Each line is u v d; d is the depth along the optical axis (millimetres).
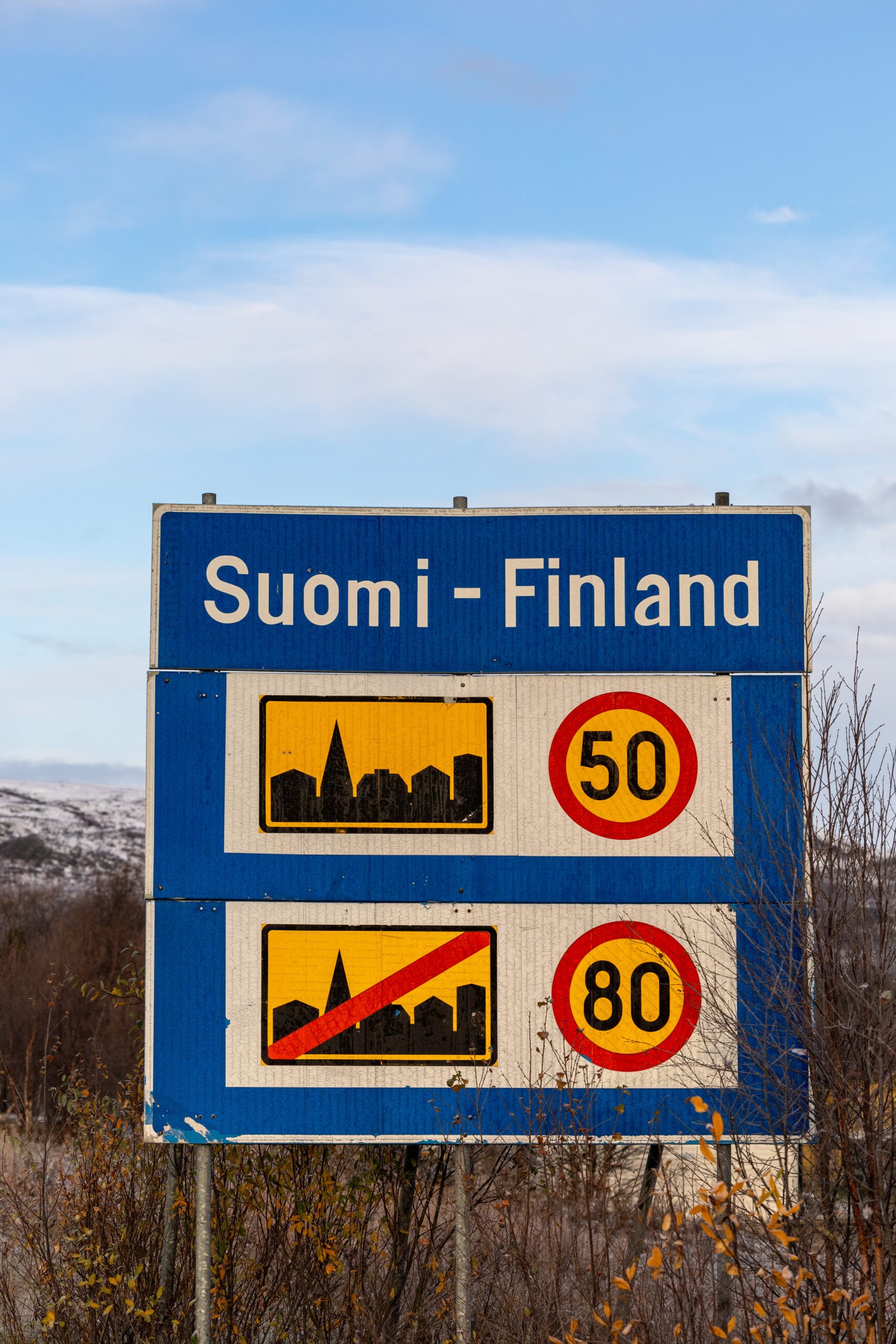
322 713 21250
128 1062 51656
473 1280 23266
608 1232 21562
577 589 21594
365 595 21547
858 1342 18141
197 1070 20438
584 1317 20688
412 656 21422
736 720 21328
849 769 19422
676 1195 22672
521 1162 23734
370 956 20781
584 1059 20641
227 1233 24359
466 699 21359
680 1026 20734
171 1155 23969
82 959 94000
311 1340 23953
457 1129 20438
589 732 21312
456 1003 20766
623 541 21672
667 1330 19766
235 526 21594
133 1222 24969
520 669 21422
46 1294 24547
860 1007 18797
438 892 20953
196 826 20922
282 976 20703
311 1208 24156
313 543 21609
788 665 21438
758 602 21578
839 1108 18828
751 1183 19219
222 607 21422
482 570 21641
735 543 21703
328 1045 20594
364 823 21031
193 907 20781
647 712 21359
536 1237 22375
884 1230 18344
